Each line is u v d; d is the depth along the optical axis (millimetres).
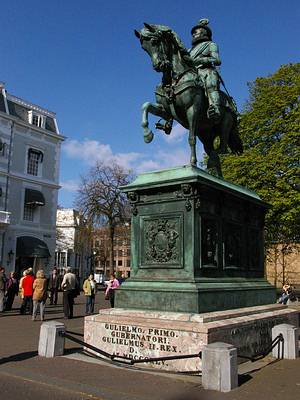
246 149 27703
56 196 43156
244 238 9234
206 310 7266
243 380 6391
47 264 41281
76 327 13406
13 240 38688
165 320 7125
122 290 8039
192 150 8281
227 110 9320
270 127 26688
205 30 9398
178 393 5684
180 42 8398
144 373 6668
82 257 67750
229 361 5910
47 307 22062
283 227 25625
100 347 7684
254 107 28047
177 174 7891
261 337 8062
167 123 9000
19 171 39719
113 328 7555
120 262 100625
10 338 10977
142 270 8086
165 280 7645
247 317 7871
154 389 5855
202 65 8828
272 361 7715
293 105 27203
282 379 6480
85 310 20812
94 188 44500
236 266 8773
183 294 7250
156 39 8172
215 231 8148
